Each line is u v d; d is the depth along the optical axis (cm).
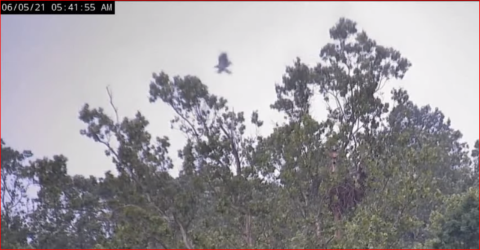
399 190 1495
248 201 1436
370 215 1422
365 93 1725
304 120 1500
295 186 1462
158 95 1394
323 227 1448
